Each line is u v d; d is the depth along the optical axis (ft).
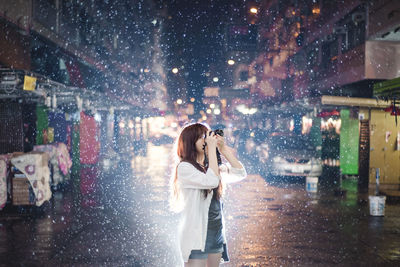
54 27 46.52
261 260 18.35
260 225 25.38
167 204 32.65
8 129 36.06
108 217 27.68
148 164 69.97
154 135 158.40
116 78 86.89
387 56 46.75
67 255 18.94
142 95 119.24
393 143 44.96
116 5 84.12
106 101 59.41
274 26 102.83
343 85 54.70
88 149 67.36
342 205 32.76
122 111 93.20
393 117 44.83
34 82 30.66
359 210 30.66
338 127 53.62
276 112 89.04
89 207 31.32
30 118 38.32
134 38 106.93
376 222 26.45
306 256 18.95
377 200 28.37
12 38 38.01
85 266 17.39
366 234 23.24
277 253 19.45
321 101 41.50
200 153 10.89
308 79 71.36
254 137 81.05
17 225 25.25
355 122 53.36
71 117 58.80
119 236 22.56
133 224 25.57
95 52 65.31
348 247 20.53
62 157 42.60
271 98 105.50
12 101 36.04
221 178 11.05
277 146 51.93
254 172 56.29
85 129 66.85
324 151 59.00
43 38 43.52
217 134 10.69
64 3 50.44
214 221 10.29
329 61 61.16
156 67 143.54
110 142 83.51
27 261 18.03
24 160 29.19
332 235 22.95
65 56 53.78
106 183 45.62
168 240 21.71
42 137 48.85
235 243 21.21
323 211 30.12
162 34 147.74
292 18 82.84
